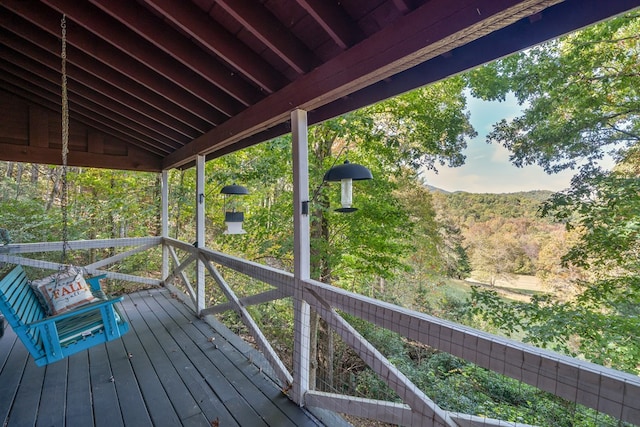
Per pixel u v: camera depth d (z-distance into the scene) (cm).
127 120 367
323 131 530
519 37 128
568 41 422
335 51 179
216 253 324
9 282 207
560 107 423
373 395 350
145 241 486
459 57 150
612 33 378
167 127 364
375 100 193
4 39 245
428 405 136
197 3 173
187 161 413
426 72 165
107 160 426
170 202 724
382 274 533
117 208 698
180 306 410
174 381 233
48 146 382
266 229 594
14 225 612
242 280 620
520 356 106
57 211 686
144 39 214
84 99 336
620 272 374
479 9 107
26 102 368
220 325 344
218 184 659
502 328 417
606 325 352
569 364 96
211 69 218
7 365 256
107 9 172
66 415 194
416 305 629
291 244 553
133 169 450
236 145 342
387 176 548
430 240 601
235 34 190
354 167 175
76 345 205
